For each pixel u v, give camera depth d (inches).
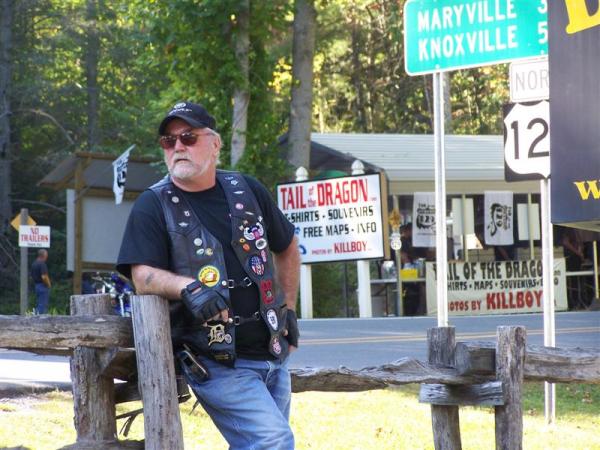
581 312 1002.7
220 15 984.3
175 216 192.4
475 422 391.5
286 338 205.8
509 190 1095.0
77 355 203.9
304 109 1088.2
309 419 379.9
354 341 652.1
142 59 1066.7
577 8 353.1
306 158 1087.6
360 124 1895.9
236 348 193.2
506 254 1122.7
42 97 1501.0
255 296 194.9
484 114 1915.6
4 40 1407.5
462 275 1071.0
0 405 370.0
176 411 190.2
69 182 1015.0
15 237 1435.8
